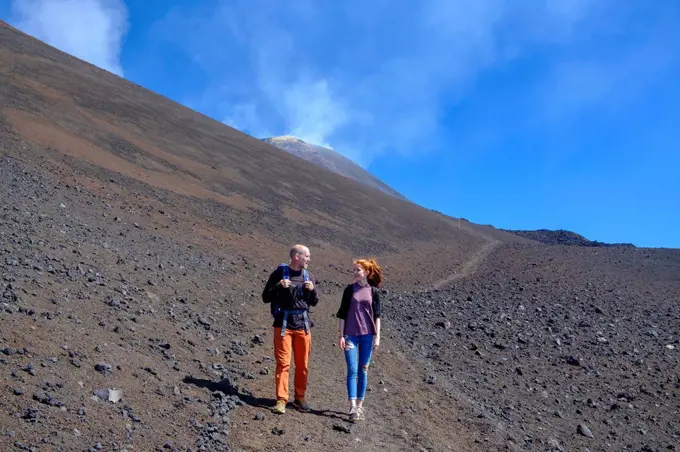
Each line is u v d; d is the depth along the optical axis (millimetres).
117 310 7184
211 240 17672
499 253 33844
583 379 10273
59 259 8602
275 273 5855
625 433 7918
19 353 4793
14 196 12602
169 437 4371
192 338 7434
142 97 42812
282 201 29719
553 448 6828
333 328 11445
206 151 33938
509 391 9109
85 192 16734
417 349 11109
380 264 23750
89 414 4246
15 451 3525
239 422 5102
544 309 16047
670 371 11023
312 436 5219
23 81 29016
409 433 6160
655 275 23578
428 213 49125
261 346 8383
